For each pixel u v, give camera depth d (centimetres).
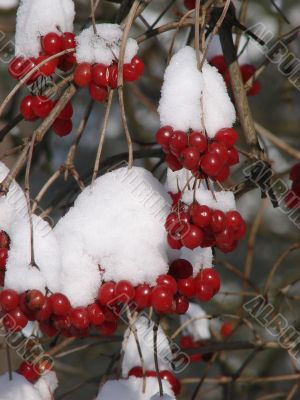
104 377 92
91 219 83
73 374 130
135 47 84
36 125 116
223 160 79
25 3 86
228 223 81
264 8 144
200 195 81
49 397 89
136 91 129
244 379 109
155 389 89
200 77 81
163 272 82
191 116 80
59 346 99
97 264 82
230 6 93
